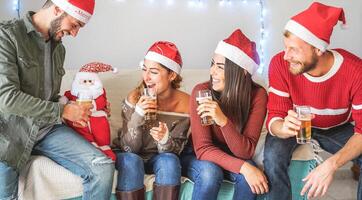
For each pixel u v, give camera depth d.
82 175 1.71
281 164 1.75
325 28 1.69
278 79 1.87
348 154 1.70
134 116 1.84
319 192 1.68
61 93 2.18
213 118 1.76
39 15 1.74
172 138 1.92
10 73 1.60
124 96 2.23
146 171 1.87
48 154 1.75
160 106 1.98
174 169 1.76
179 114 1.99
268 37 2.85
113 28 2.61
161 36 2.69
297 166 1.85
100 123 1.89
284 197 1.74
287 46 1.75
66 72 2.27
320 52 1.73
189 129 2.00
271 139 1.85
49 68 1.77
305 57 1.72
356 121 1.79
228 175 1.82
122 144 1.91
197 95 1.86
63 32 1.74
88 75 1.94
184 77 2.38
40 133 1.75
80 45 2.57
